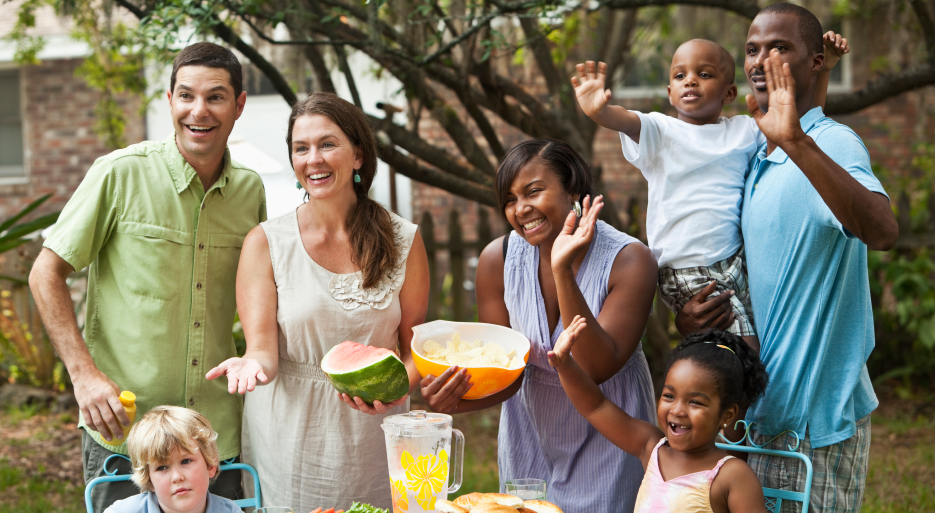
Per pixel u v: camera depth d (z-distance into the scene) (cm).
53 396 690
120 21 584
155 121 896
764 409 230
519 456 263
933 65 511
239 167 282
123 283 261
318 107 242
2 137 934
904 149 890
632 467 246
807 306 221
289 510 207
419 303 263
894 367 699
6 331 704
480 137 810
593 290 240
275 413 254
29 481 512
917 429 586
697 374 209
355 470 251
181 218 264
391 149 507
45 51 889
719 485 208
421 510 205
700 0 488
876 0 709
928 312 663
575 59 702
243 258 254
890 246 201
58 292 250
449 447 210
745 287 260
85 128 916
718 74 280
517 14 416
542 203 229
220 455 272
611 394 249
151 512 227
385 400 223
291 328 247
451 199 878
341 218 253
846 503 225
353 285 249
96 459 265
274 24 416
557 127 538
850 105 527
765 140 272
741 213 257
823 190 195
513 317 254
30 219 921
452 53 501
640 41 782
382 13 511
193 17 390
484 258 265
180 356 264
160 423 225
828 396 223
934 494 455
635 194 882
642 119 266
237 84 264
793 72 227
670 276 264
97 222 260
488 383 227
